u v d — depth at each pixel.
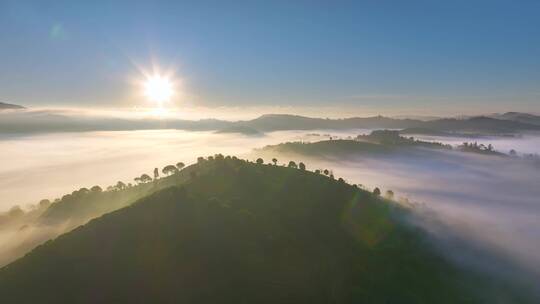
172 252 120.44
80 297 103.12
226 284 111.38
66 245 122.31
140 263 115.19
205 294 106.94
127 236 126.38
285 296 111.88
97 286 106.62
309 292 117.25
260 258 126.38
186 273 113.12
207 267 116.50
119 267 113.31
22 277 110.19
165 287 107.75
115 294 104.25
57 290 105.44
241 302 106.19
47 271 111.88
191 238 127.81
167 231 130.25
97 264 114.38
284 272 122.88
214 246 126.44
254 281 114.88
